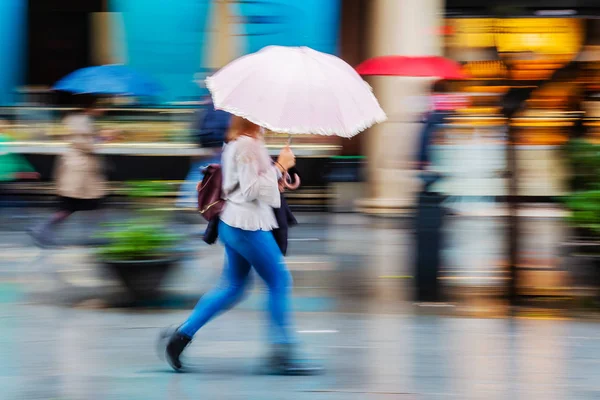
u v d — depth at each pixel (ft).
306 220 67.05
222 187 28.86
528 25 62.80
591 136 46.32
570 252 41.75
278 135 73.20
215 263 49.67
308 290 43.55
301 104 26.30
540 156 59.36
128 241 39.40
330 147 73.46
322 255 52.80
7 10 76.69
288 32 71.92
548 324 36.83
